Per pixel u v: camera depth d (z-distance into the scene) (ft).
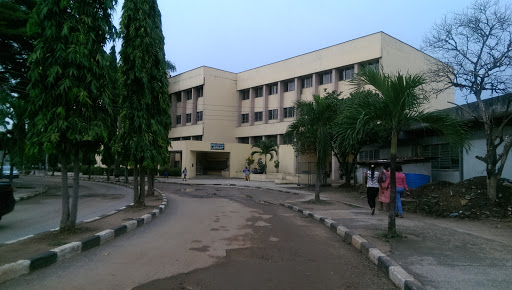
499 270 17.34
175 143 152.35
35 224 33.96
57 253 19.93
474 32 41.75
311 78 141.38
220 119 168.66
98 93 25.64
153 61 43.04
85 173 190.49
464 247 22.20
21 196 59.57
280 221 36.76
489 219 33.68
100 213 42.65
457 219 34.71
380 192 41.24
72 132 24.26
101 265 19.25
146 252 22.30
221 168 164.25
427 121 25.49
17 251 20.43
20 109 61.72
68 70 24.00
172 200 59.36
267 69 156.87
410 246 22.43
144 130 41.78
